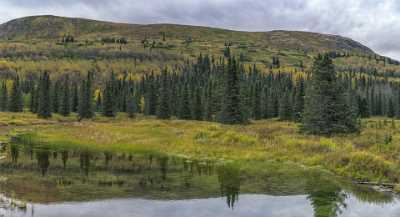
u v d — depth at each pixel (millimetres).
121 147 45844
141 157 38094
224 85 73625
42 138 55625
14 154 37781
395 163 29391
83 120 103625
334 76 52375
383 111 145125
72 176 26578
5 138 55781
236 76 73000
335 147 37656
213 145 44188
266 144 42781
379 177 26969
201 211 18484
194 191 22922
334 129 50375
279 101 109812
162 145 46406
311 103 52562
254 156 37469
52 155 37844
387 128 56344
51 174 27141
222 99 73625
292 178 27750
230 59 73438
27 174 26812
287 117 97688
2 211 17219
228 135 47562
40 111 103812
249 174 29297
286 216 18047
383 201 21297
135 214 17531
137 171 29672
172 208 18859
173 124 68938
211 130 54812
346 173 28906
